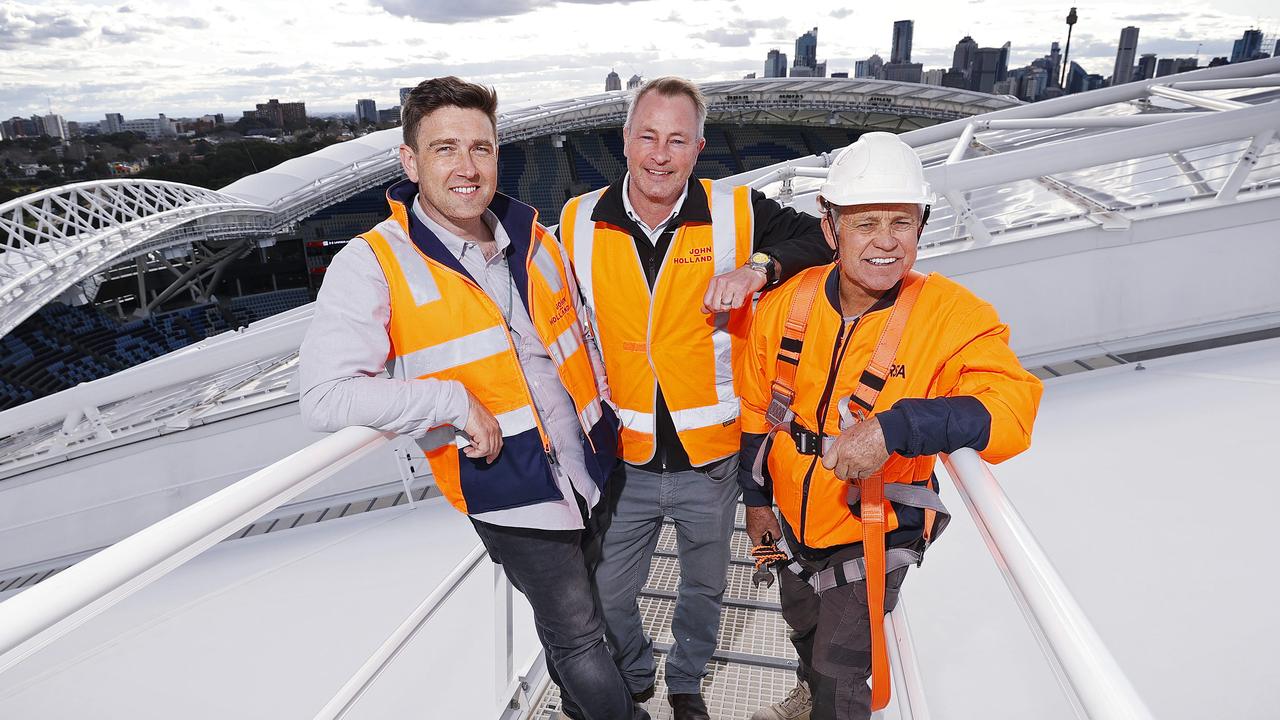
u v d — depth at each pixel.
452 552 3.86
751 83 62.06
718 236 1.97
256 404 8.55
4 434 6.79
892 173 1.31
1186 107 12.66
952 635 2.70
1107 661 0.69
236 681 2.98
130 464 8.77
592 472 1.80
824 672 1.67
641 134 1.85
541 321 1.70
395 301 1.51
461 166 1.47
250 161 186.12
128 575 0.86
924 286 1.46
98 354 48.44
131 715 2.95
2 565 9.22
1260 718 2.12
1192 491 3.26
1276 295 5.22
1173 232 5.26
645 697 2.27
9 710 3.17
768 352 1.70
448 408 1.37
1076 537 3.15
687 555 2.14
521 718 2.16
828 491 1.56
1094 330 5.43
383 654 1.61
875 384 1.45
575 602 1.79
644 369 2.02
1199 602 2.61
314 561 4.19
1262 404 3.90
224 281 67.50
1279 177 5.38
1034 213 6.07
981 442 1.22
